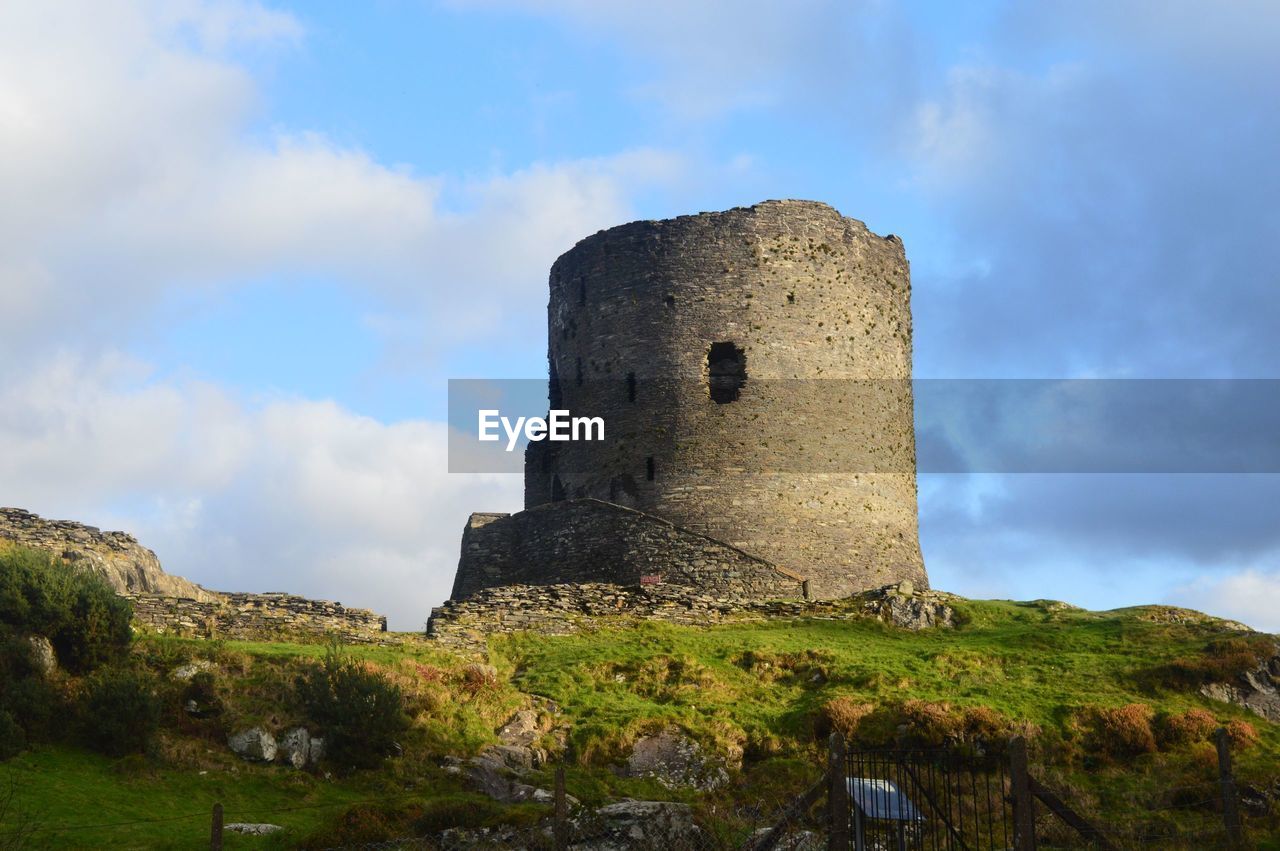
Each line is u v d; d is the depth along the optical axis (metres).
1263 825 34.94
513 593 53.16
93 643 39.09
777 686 46.44
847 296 62.38
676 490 59.22
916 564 62.22
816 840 30.31
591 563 58.72
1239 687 44.59
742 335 60.66
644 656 47.94
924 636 52.94
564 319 64.31
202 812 33.34
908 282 66.06
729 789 38.16
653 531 58.09
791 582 57.12
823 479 59.94
